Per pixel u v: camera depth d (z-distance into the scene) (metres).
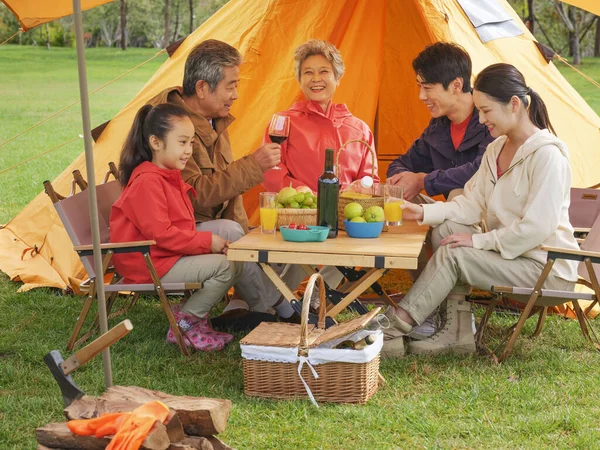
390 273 5.63
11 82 23.41
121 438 2.25
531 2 27.84
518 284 3.94
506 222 4.00
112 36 39.06
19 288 5.20
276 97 5.17
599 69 26.02
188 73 4.40
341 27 5.36
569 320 4.66
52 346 4.13
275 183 4.70
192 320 4.07
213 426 2.42
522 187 3.94
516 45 5.43
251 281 4.30
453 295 4.07
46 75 25.38
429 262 4.01
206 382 3.66
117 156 5.32
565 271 3.95
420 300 3.96
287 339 3.44
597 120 5.56
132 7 38.75
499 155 4.11
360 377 3.36
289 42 5.24
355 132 4.80
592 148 5.37
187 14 39.00
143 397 2.55
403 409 3.31
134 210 3.99
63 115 17.17
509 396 3.47
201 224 4.32
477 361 3.91
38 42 37.28
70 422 2.36
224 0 38.94
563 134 5.34
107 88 22.47
